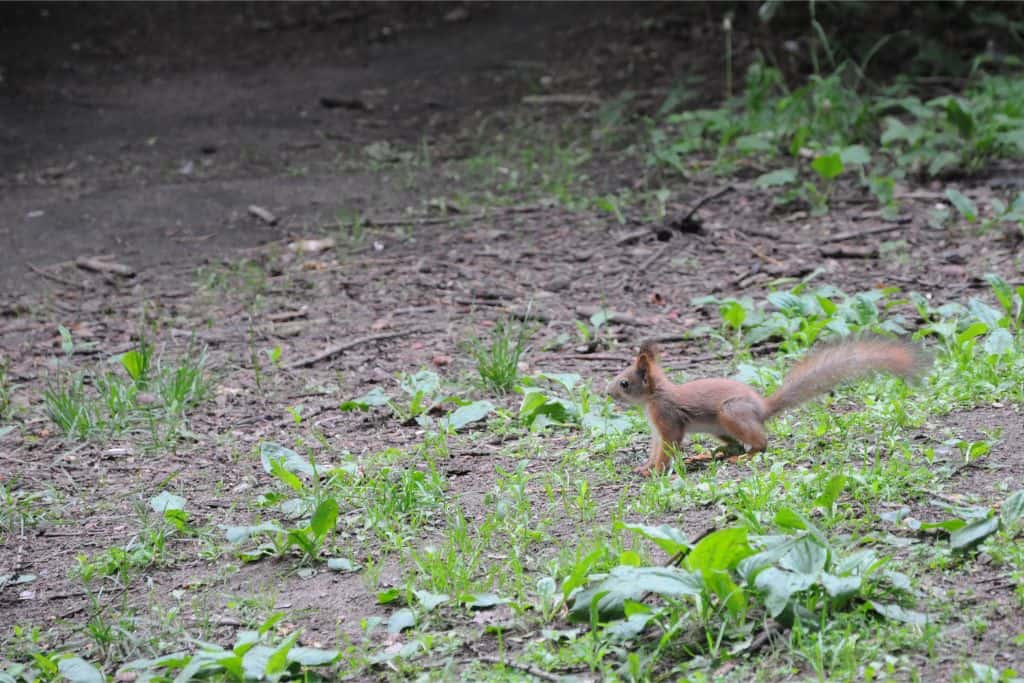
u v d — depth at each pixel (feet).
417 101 84.12
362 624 23.67
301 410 38.14
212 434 36.65
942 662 20.34
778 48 80.59
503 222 58.29
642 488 28.40
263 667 21.67
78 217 62.95
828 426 31.07
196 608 25.68
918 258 48.42
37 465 34.83
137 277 53.93
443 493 29.94
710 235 53.98
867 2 76.54
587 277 50.03
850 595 21.45
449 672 21.89
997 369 33.55
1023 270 45.21
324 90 88.28
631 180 63.10
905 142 63.72
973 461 27.89
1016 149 59.98
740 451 30.32
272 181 68.03
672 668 21.21
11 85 90.74
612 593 22.45
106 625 25.48
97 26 103.65
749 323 41.42
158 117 83.66
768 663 20.85
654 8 94.43
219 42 101.04
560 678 21.31
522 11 100.73
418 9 104.58
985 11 78.64
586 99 79.30
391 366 41.70
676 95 72.33
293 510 29.55
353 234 58.03
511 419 35.22
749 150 63.46
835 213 55.31
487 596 24.08
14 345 46.29
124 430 37.19
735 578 22.53
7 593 27.50
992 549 23.31
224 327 47.16
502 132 75.36
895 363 29.32
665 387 29.60
